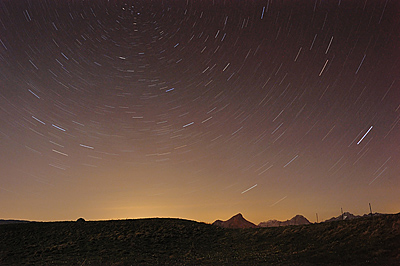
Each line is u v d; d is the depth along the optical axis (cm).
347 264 2516
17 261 3153
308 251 3092
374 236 3064
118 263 2952
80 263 3003
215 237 4172
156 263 2977
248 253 3344
